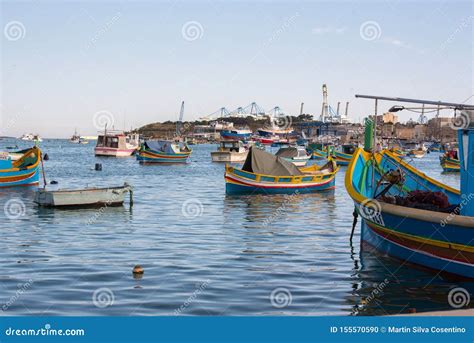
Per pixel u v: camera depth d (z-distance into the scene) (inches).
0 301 500.4
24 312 467.8
